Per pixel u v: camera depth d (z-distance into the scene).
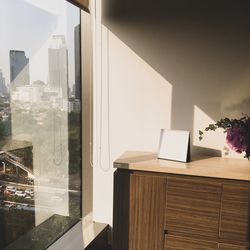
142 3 2.06
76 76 2.23
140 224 1.77
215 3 1.93
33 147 1.78
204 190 1.65
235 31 1.92
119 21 2.12
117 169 1.81
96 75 2.22
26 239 1.76
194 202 1.67
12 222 1.62
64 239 2.05
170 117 2.11
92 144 2.30
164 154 1.91
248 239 1.62
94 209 2.35
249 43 1.91
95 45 2.19
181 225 1.71
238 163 1.82
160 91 2.11
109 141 2.25
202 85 2.02
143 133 2.17
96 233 2.15
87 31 2.19
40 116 1.83
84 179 2.36
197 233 1.69
